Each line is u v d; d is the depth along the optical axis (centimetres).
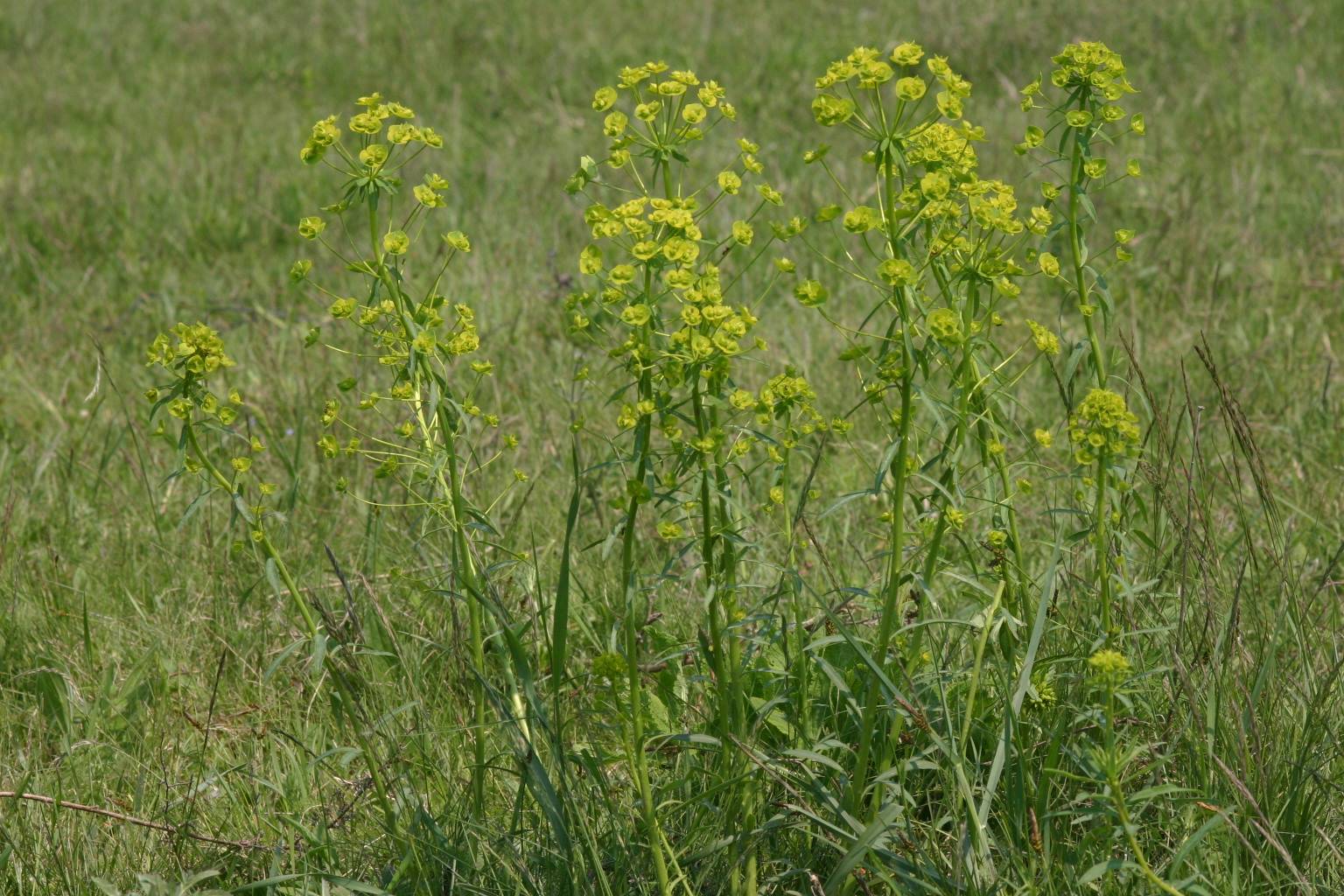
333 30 1111
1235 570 307
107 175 712
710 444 203
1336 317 486
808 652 241
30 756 290
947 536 329
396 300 225
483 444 412
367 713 278
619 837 227
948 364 221
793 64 924
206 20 1151
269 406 447
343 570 340
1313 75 768
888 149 208
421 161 736
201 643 329
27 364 497
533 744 228
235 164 720
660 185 671
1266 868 222
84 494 410
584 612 325
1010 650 242
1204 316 481
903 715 221
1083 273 251
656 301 205
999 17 934
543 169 703
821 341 488
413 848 230
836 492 390
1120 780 235
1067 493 343
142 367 495
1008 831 222
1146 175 636
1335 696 255
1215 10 899
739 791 226
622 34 1037
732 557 218
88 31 1129
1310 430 407
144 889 221
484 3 1163
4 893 241
